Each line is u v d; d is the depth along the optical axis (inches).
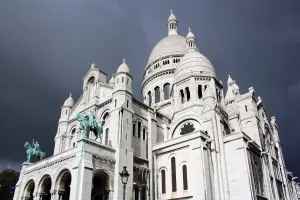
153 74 3208.7
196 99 2192.4
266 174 1959.9
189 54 2527.1
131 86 2011.6
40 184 1692.9
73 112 2369.6
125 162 1674.5
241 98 2316.7
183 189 1702.8
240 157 1726.1
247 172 1658.5
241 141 1766.7
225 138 1850.4
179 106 2279.8
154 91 3134.8
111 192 1539.1
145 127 2054.6
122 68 2021.4
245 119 2217.0
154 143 2041.1
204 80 2301.9
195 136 1755.7
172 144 1870.1
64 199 1758.1
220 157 1791.3
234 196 1658.5
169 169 1831.9
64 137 2272.4
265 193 1861.5
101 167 1539.1
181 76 2377.0
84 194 1365.7
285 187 2357.3
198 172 1646.2
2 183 2874.0
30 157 2004.2
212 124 1914.4
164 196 1777.8
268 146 2367.1
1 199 2844.5
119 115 1804.9
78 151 1487.5
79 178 1391.5
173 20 4094.5
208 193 1583.4
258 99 2508.6
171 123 2233.0
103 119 2000.5
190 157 1748.3
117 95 1894.7
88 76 2330.2
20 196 1791.3
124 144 1724.9
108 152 1627.7
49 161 1691.7
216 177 1713.8
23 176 1881.2
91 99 2174.0
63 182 1595.7
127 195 1584.6
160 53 3427.7
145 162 1881.2
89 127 1630.2
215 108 1991.9
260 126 2253.9
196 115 2091.5
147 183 1812.3
